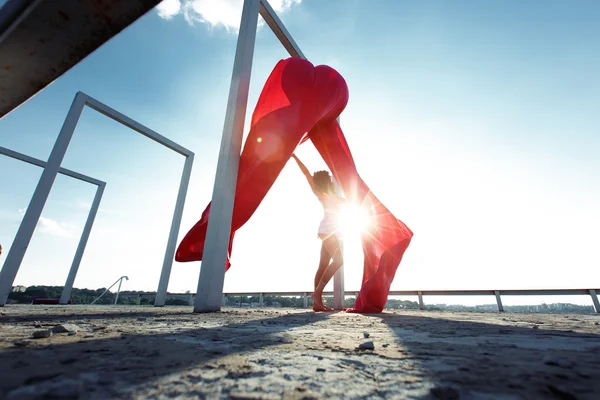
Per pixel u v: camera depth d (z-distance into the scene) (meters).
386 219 4.82
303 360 0.82
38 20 1.14
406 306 8.67
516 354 0.91
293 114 3.94
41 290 13.09
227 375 0.66
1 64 1.37
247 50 4.08
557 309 7.63
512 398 0.51
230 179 3.54
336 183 6.36
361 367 0.74
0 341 1.04
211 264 3.22
